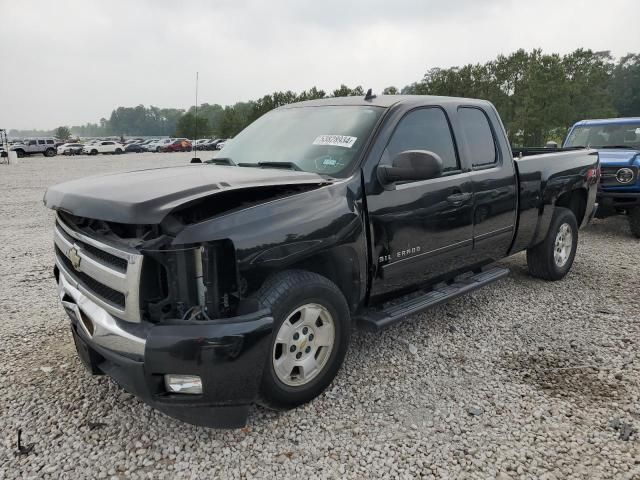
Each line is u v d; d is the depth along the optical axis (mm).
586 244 7801
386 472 2646
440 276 4211
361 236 3375
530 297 5281
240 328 2635
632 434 2941
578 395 3367
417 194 3764
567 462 2715
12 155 33281
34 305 5105
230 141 4598
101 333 2793
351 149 3586
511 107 46500
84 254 2971
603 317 4719
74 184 3195
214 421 2752
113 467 2688
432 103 4160
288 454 2791
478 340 4238
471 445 2859
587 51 49656
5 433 2979
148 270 2652
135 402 3291
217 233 2648
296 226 2951
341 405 3254
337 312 3199
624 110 103188
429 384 3518
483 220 4422
